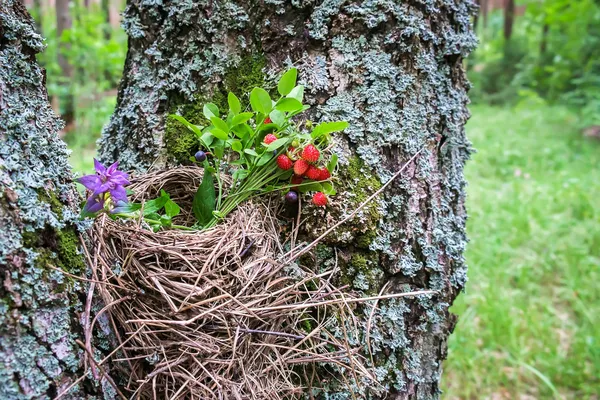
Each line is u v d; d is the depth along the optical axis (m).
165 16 0.58
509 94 3.41
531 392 0.91
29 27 0.45
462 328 1.01
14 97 0.44
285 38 0.56
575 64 2.94
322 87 0.55
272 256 0.51
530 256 1.29
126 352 0.47
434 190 0.57
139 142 0.59
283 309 0.49
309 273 0.53
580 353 0.96
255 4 0.57
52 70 2.26
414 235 0.56
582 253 1.28
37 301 0.42
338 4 0.55
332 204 0.54
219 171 0.55
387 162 0.55
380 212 0.54
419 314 0.57
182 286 0.47
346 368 0.53
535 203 1.60
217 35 0.57
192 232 0.50
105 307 0.45
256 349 0.49
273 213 0.54
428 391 0.58
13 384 0.41
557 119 2.72
